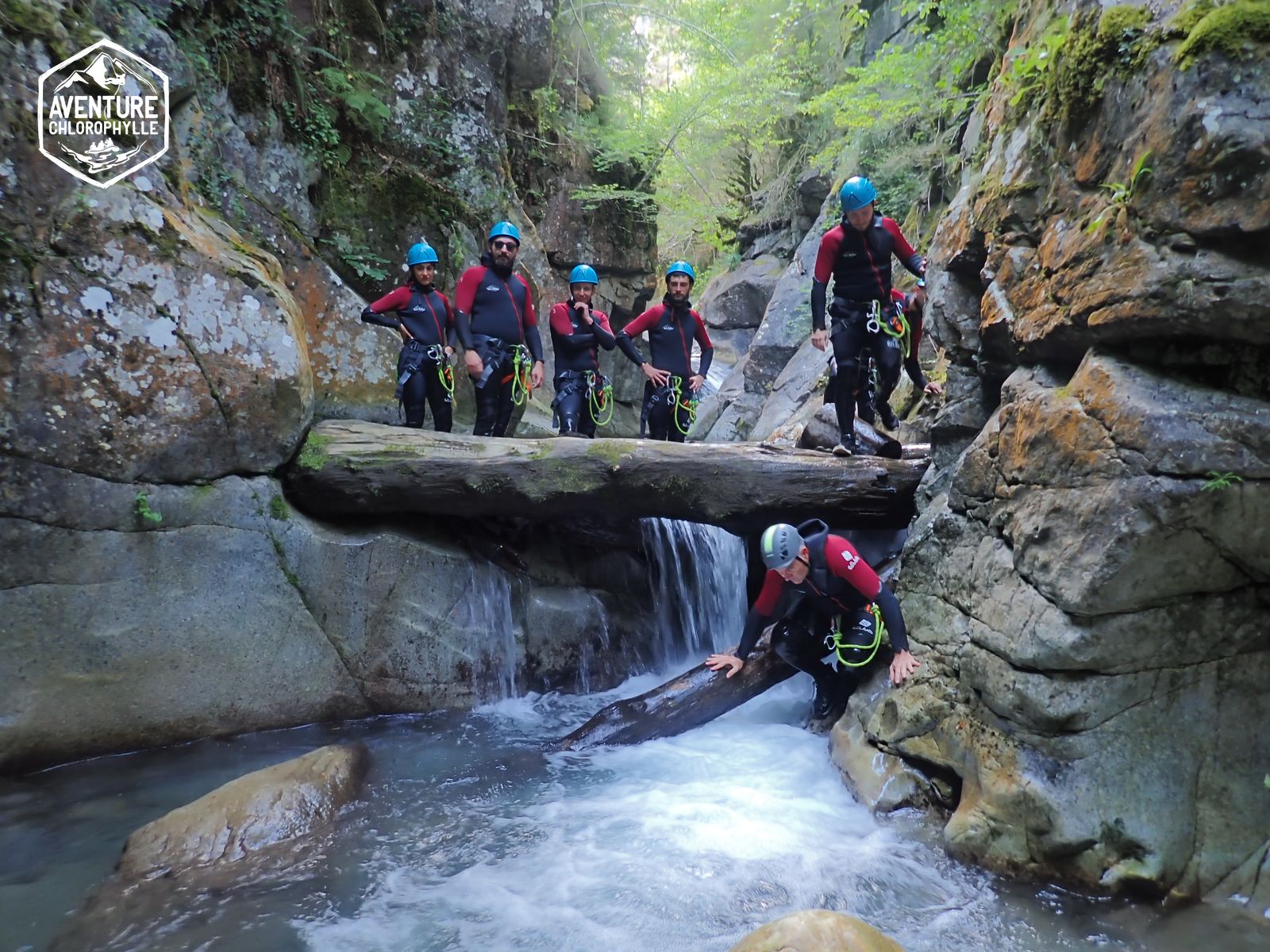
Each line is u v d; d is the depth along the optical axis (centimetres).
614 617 579
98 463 405
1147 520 263
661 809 370
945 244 414
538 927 279
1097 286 281
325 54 650
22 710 391
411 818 362
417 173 729
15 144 394
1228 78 242
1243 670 283
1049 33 333
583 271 645
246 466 452
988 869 306
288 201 623
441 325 579
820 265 448
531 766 421
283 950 265
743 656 438
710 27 1252
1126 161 277
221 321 444
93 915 282
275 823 339
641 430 683
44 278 396
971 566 351
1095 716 290
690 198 1548
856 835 342
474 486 479
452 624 508
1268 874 267
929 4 719
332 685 473
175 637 428
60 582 398
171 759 416
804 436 553
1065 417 292
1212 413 258
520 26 912
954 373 412
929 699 356
